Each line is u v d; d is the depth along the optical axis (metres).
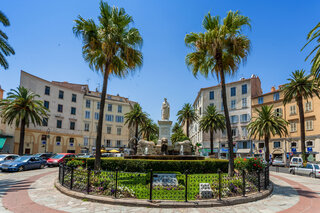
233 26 14.28
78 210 7.56
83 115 55.06
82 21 15.45
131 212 7.39
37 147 44.12
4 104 30.42
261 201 9.32
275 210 8.03
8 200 8.95
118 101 62.94
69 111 51.75
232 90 55.31
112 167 15.92
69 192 9.70
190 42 15.20
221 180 9.94
